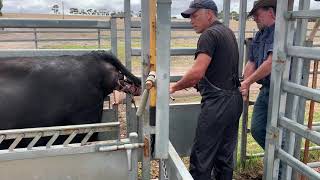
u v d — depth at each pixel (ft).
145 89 5.55
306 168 8.19
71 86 9.94
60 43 51.88
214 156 9.87
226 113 9.36
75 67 10.14
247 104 12.69
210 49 8.98
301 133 8.21
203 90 9.56
